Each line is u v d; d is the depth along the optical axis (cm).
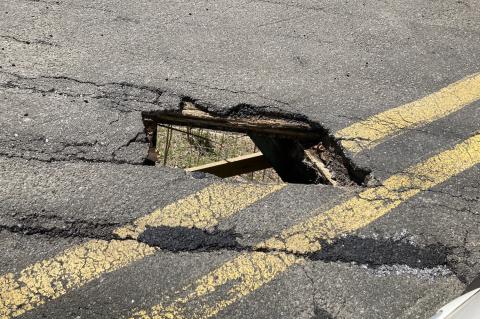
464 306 216
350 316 242
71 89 331
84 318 229
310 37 409
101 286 239
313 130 342
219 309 238
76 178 282
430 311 248
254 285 248
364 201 291
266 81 361
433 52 414
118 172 288
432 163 319
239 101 343
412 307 248
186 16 411
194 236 263
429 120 349
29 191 272
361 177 315
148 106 329
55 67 345
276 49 391
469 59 411
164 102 333
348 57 394
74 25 384
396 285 256
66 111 316
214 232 266
